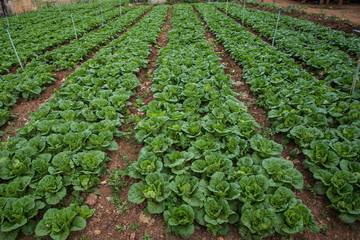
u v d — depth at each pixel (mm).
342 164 4164
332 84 7555
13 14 27641
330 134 4965
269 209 3486
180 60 9258
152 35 13516
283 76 7785
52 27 17359
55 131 5227
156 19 18906
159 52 10680
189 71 8125
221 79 7586
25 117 6699
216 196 3797
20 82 7621
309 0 28953
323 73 8102
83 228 3562
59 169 4199
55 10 29391
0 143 5305
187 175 4102
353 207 3609
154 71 8891
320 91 6406
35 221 3725
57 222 3412
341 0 24344
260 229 3299
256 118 6320
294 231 3279
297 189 4273
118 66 8711
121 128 6047
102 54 10422
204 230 3645
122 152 5258
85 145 5000
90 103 6328
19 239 3518
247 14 19125
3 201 3609
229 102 6074
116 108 6203
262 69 7887
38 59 10141
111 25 17000
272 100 6348
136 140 5555
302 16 18000
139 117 6387
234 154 4465
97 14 23812
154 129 5133
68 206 3977
